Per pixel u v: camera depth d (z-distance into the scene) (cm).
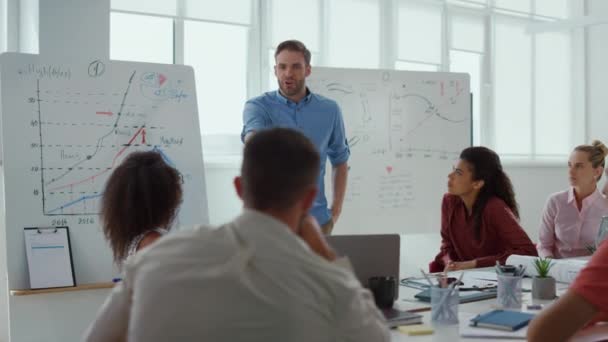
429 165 479
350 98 458
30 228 326
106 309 131
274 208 119
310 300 113
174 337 112
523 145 604
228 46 456
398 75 473
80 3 369
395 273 214
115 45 419
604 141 624
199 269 113
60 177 336
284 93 350
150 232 187
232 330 110
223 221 443
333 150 369
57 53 364
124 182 190
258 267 113
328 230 358
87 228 337
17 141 331
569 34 633
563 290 236
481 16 571
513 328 175
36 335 323
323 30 488
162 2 427
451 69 559
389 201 468
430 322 189
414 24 529
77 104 344
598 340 165
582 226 368
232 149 454
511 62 594
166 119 362
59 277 323
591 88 631
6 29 385
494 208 306
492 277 255
